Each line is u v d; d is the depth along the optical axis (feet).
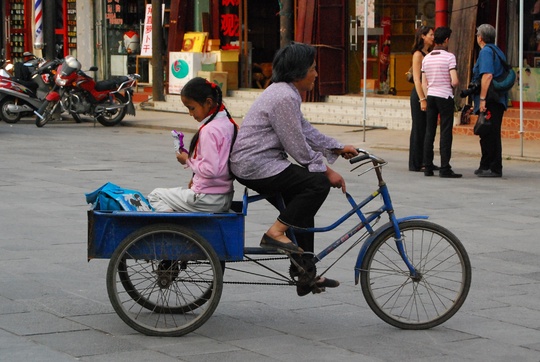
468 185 45.60
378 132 69.00
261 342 21.65
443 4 66.69
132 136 68.95
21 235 33.27
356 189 43.93
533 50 68.13
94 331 22.26
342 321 23.47
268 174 22.11
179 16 88.07
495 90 47.09
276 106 21.95
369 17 77.15
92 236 22.08
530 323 23.47
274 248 22.26
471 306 25.00
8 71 79.82
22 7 112.57
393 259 23.57
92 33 101.60
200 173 22.33
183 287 24.54
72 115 78.18
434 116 48.21
